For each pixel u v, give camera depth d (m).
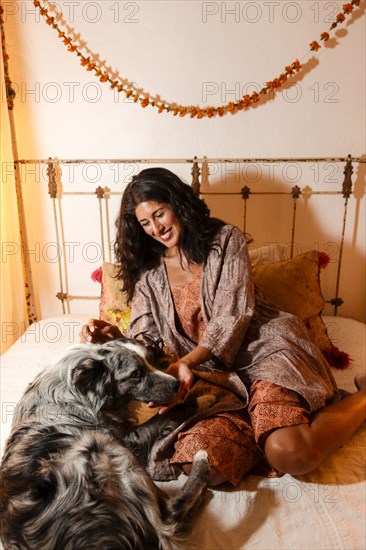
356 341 2.32
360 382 1.72
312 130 2.37
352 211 2.49
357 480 1.46
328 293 2.65
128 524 1.16
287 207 2.50
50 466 1.24
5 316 2.47
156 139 2.44
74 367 1.45
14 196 2.47
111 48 2.32
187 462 1.42
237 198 2.50
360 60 2.25
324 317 2.57
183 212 1.72
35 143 2.49
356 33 2.21
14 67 2.37
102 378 1.47
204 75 2.32
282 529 1.29
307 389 1.55
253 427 1.52
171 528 1.22
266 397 1.54
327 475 1.49
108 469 1.25
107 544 1.11
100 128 2.44
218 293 1.73
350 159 2.37
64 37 2.29
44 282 2.75
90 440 1.33
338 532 1.28
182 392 1.56
